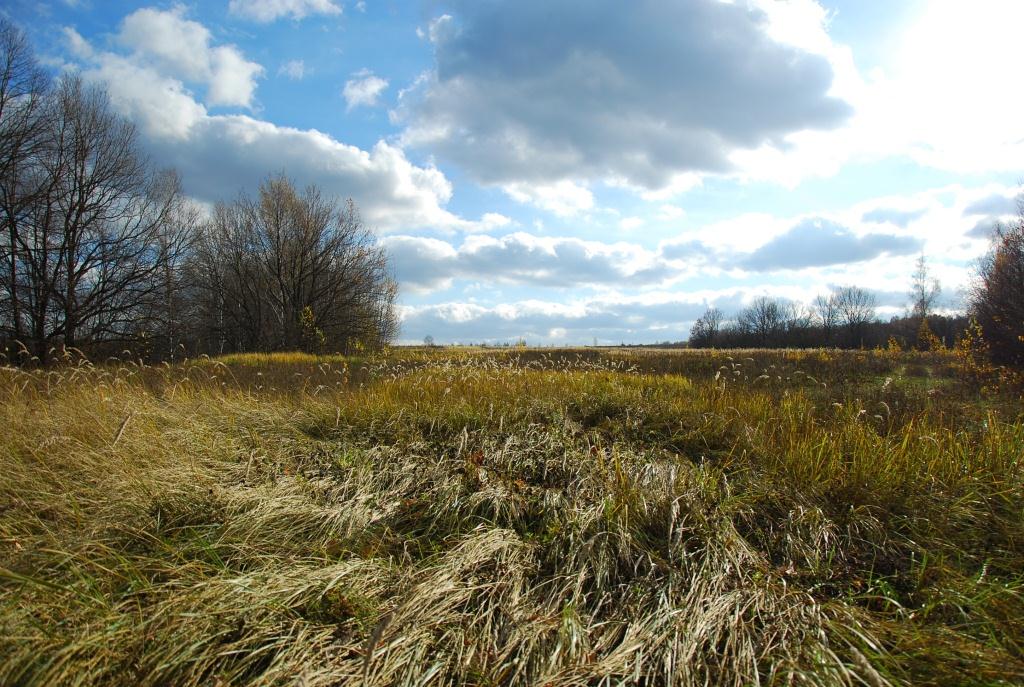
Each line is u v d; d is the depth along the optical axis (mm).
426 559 3223
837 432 5066
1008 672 2217
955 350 13211
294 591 2645
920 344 23719
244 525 3373
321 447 5000
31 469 4008
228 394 7332
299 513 3617
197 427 5215
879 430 5641
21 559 2807
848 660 2350
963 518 3643
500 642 2531
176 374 10070
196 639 2232
